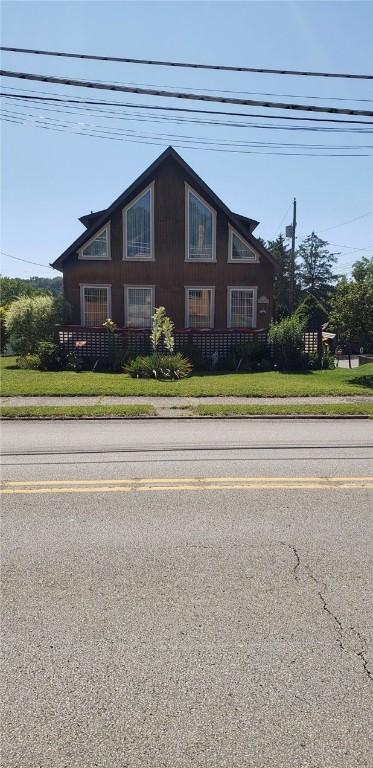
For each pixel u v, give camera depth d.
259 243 23.08
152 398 12.49
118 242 22.77
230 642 3.09
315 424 10.05
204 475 6.40
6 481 6.13
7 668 2.86
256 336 20.56
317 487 5.96
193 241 23.14
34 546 4.36
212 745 2.38
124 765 2.28
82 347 19.34
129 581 3.79
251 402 12.08
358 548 4.38
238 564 4.06
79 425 9.82
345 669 2.88
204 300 23.41
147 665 2.89
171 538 4.53
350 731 2.47
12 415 10.33
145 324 23.19
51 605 3.47
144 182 22.59
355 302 15.73
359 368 21.27
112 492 5.73
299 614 3.38
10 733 2.44
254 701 2.63
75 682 2.76
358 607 3.48
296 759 2.32
